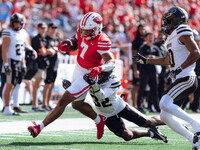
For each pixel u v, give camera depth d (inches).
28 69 1289.4
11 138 682.2
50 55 1321.4
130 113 641.0
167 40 615.2
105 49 622.5
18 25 1152.8
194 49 572.7
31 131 602.2
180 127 577.6
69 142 642.2
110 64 615.8
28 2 2182.6
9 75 1151.0
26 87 1626.5
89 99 1617.9
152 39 1316.4
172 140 695.1
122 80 1704.0
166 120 588.7
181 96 587.5
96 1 2524.6
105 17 2496.3
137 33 1369.3
